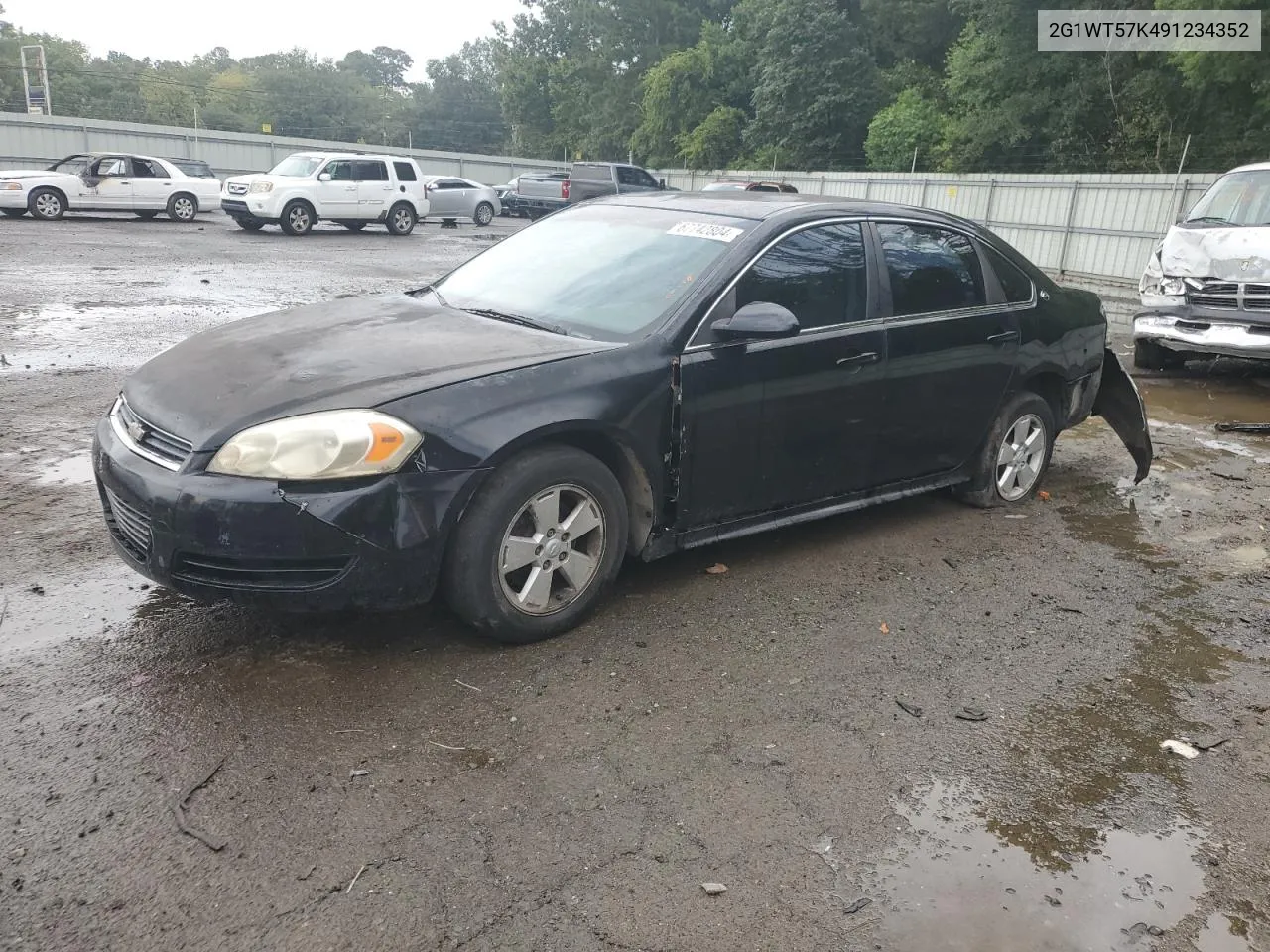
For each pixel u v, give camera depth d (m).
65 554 4.24
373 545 3.16
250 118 91.88
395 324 4.06
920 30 41.91
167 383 3.57
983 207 24.75
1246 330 8.91
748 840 2.64
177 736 2.95
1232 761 3.16
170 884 2.37
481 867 2.48
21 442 5.83
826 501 4.59
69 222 22.03
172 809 2.63
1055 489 6.05
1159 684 3.64
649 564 4.49
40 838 2.49
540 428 3.42
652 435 3.78
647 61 59.03
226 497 3.06
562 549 3.62
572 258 4.50
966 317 4.94
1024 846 2.69
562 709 3.22
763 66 44.97
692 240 4.29
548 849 2.56
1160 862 2.66
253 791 2.72
